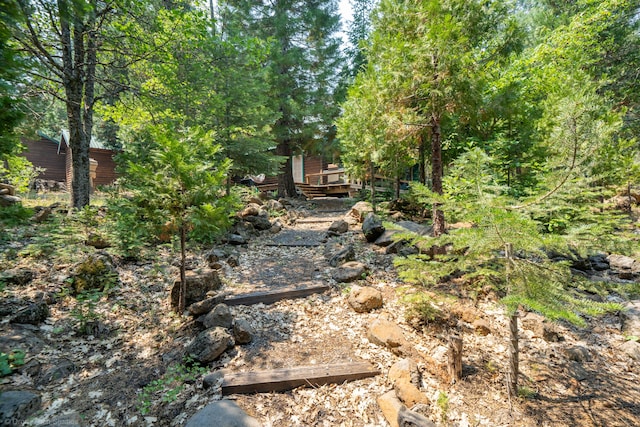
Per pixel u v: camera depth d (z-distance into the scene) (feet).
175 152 11.69
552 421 7.72
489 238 7.49
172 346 10.89
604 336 11.51
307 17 45.29
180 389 8.88
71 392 8.56
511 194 18.37
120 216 17.10
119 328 11.69
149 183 12.04
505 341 11.05
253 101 31.37
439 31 13.08
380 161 25.76
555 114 16.53
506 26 15.79
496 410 8.09
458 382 8.98
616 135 21.11
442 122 15.51
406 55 14.03
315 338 11.41
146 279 15.47
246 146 29.55
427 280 10.48
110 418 7.88
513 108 15.37
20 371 8.70
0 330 9.90
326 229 28.78
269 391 8.82
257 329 11.92
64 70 20.85
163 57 22.21
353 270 16.26
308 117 46.70
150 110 25.21
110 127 59.36
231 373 9.33
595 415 7.86
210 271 15.35
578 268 17.10
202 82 23.80
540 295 7.06
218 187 12.95
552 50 28.09
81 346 10.50
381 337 10.84
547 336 11.26
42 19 18.22
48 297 12.18
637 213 23.75
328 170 68.44
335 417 8.07
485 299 13.34
